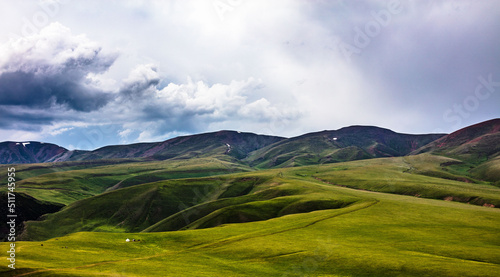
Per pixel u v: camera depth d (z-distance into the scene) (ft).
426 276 168.14
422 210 366.22
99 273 167.43
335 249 220.84
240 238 260.21
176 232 288.10
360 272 181.16
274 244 237.66
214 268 191.72
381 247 224.74
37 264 177.58
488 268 173.27
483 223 302.04
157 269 184.44
